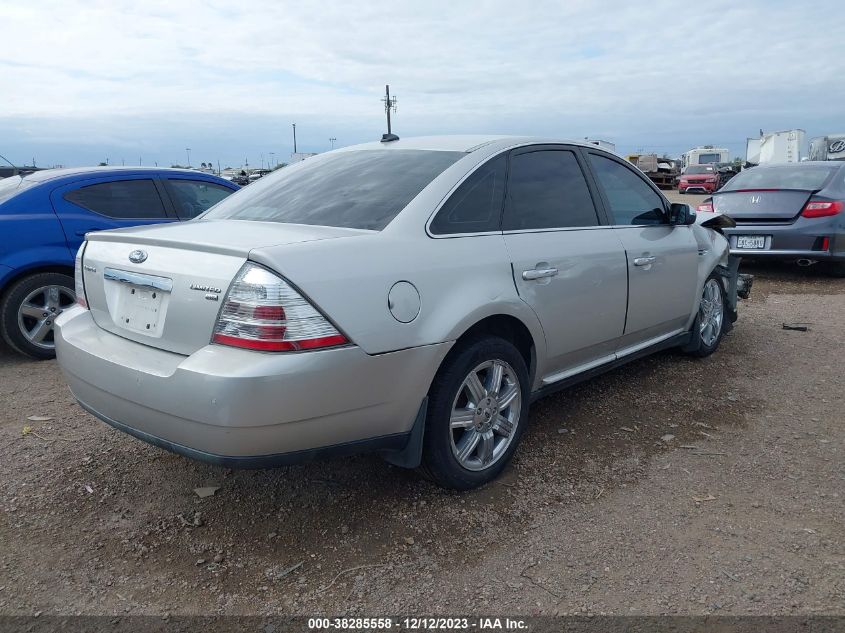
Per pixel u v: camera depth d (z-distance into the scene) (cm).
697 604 249
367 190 334
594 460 365
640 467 357
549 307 355
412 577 267
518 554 280
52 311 566
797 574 265
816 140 2725
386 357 275
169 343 275
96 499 327
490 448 334
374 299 273
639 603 250
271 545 289
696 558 276
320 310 257
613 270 400
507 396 340
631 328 429
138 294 291
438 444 307
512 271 334
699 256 497
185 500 326
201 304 262
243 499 326
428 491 330
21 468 358
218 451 256
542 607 249
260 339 249
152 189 641
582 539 290
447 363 306
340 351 260
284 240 273
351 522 305
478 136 382
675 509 314
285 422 254
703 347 535
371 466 357
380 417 282
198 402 251
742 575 265
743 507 316
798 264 959
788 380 493
